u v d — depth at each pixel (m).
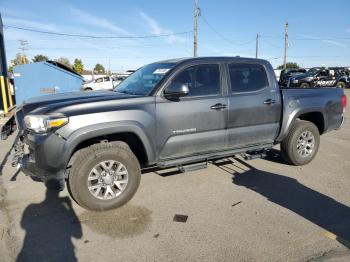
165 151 4.49
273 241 3.43
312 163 6.17
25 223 3.83
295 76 29.75
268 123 5.39
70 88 15.86
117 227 3.73
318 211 4.14
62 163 3.81
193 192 4.73
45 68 15.43
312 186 4.99
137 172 4.25
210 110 4.71
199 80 4.73
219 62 4.93
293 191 4.79
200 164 4.77
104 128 3.93
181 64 4.61
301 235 3.55
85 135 3.86
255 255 3.18
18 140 4.25
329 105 6.00
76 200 4.01
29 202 4.38
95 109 3.96
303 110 5.66
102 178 4.07
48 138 3.74
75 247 3.34
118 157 4.09
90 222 3.85
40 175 3.88
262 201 4.43
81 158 3.95
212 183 5.08
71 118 3.81
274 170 5.72
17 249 3.30
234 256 3.17
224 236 3.53
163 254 3.21
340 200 4.48
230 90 4.96
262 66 5.38
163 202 4.39
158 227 3.73
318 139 6.02
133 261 3.11
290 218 3.94
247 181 5.18
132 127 4.09
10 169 5.75
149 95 4.36
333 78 30.30
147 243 3.40
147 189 4.82
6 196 4.58
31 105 4.09
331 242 3.42
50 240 3.46
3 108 12.44
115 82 28.86
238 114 4.99
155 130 4.31
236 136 5.05
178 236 3.53
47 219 3.92
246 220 3.89
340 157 6.62
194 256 3.17
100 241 3.44
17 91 15.45
